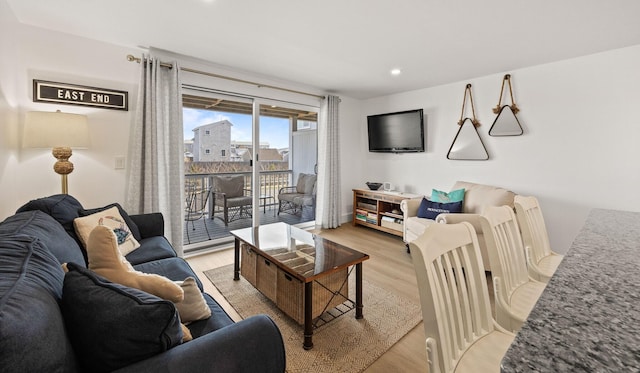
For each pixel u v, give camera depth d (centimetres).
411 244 86
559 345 44
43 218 152
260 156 399
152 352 83
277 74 363
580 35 245
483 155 364
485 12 209
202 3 203
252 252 241
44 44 245
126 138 287
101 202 276
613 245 95
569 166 304
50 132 217
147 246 222
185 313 125
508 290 129
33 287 79
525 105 330
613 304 56
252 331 99
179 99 303
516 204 158
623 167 276
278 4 203
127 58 280
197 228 371
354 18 221
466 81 378
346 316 214
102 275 106
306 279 175
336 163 461
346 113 493
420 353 177
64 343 74
